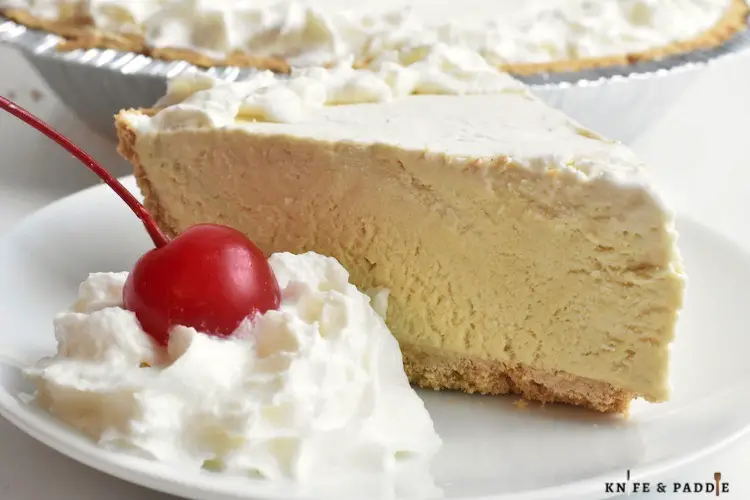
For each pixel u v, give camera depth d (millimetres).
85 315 238
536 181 254
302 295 246
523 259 260
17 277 279
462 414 259
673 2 379
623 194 249
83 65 334
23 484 238
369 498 224
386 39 345
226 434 228
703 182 364
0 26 348
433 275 269
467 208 261
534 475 233
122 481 240
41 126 238
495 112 287
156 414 226
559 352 262
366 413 239
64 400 232
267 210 277
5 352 252
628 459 239
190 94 292
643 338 255
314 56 348
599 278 256
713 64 358
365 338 245
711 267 294
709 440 238
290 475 229
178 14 351
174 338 234
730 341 272
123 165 363
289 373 230
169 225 287
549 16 364
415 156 261
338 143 266
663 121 408
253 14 353
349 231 272
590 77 344
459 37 351
